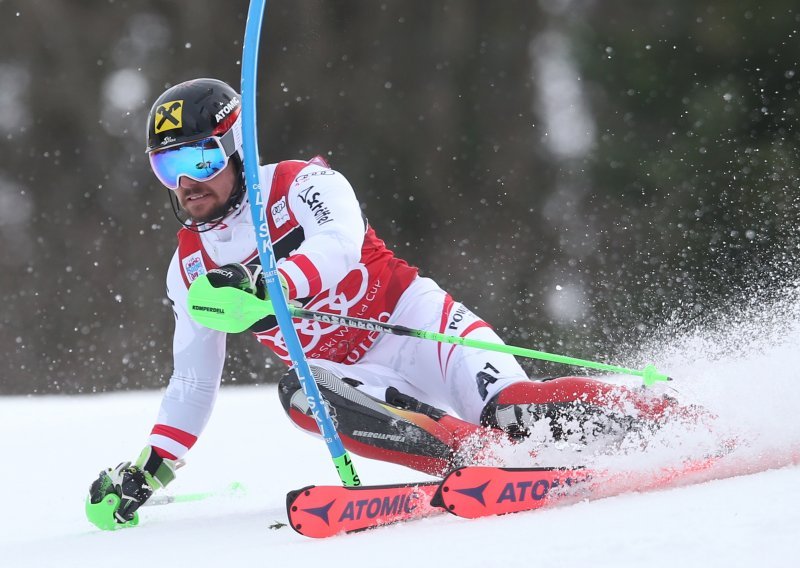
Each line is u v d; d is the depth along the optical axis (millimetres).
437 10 68375
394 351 13672
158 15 66938
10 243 64125
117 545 11391
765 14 63625
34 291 62375
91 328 60750
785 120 62219
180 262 13336
